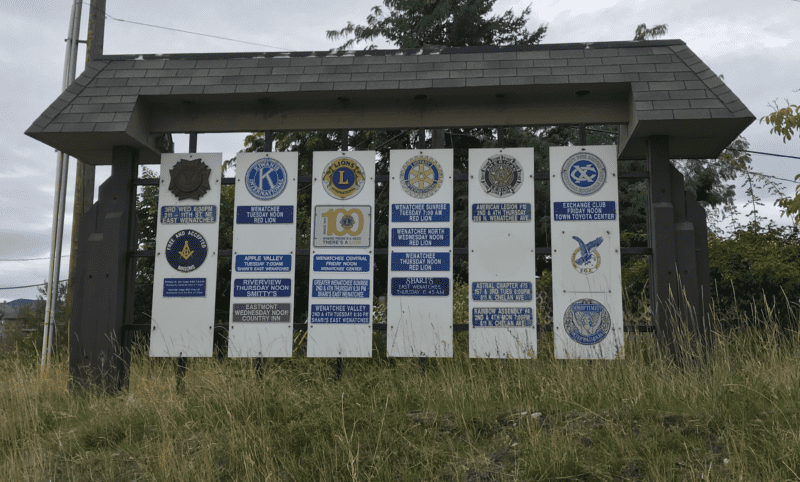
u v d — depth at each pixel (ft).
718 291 30.12
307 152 60.18
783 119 27.91
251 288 23.61
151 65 25.23
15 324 43.24
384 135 59.62
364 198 23.86
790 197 29.25
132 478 16.06
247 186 24.29
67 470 16.56
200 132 25.22
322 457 15.92
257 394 19.21
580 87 23.32
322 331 23.16
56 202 35.76
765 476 13.98
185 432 17.95
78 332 23.58
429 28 66.80
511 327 22.57
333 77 23.97
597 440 16.07
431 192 23.62
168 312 23.77
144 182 24.91
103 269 23.77
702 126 22.24
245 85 23.98
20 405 20.89
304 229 43.88
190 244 24.13
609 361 21.38
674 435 15.83
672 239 22.38
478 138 60.75
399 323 22.86
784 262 29.45
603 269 22.66
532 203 23.21
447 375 21.45
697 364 20.66
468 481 15.10
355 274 23.44
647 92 22.34
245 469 15.64
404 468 15.64
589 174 23.25
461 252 23.27
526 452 15.70
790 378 17.88
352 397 19.26
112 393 22.85
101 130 22.91
